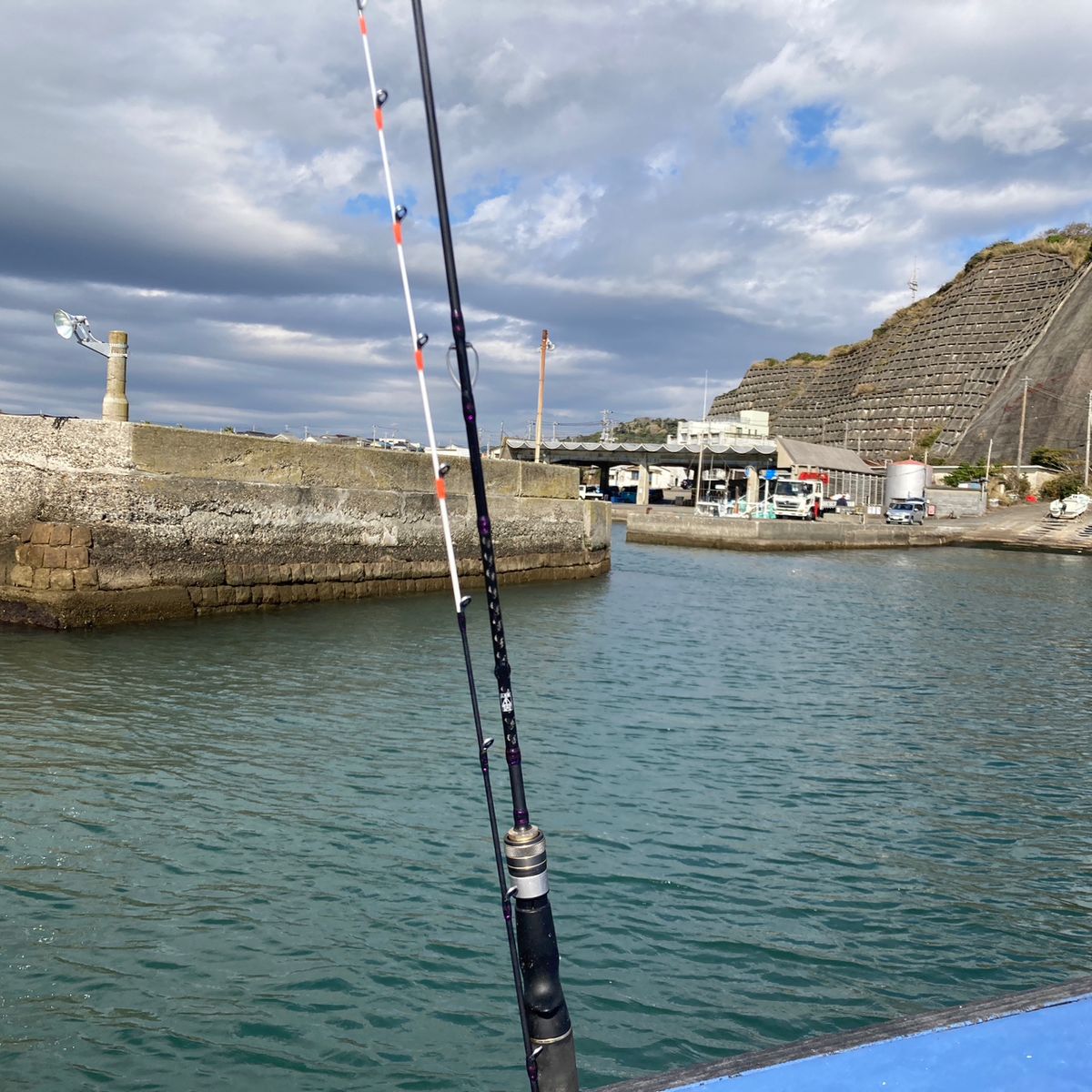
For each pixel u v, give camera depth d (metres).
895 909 7.94
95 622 17.17
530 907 3.36
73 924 6.98
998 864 8.98
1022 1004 3.42
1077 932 7.65
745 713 14.45
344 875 8.02
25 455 16.89
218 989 6.32
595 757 11.71
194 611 18.94
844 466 100.75
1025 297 160.75
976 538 70.75
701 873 8.48
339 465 22.72
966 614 29.02
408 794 9.98
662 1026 6.14
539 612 24.19
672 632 22.23
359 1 3.60
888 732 13.78
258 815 9.15
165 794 9.54
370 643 17.88
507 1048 5.88
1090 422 98.88
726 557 50.31
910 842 9.45
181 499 18.58
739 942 7.27
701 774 11.27
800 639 22.42
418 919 7.37
